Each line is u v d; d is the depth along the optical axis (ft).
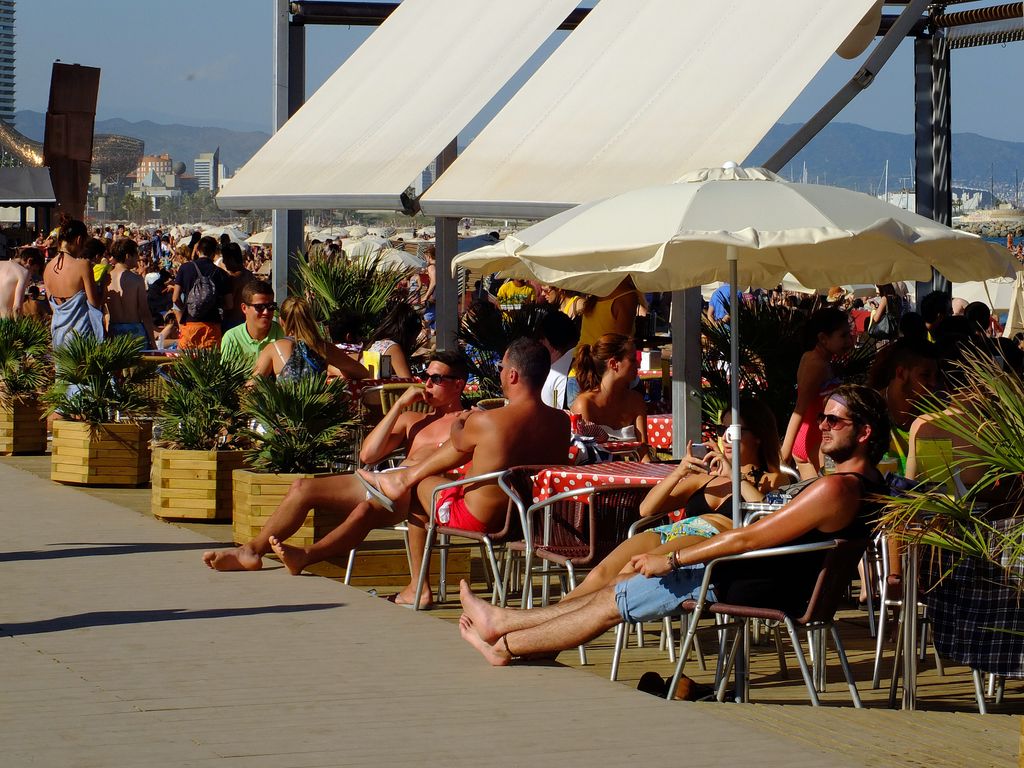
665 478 26.23
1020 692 25.05
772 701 23.66
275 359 39.55
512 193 37.32
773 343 39.29
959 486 23.77
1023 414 20.61
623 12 45.03
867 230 22.47
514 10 52.85
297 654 24.12
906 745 19.67
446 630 26.27
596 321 41.88
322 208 45.37
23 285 60.29
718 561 22.33
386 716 20.29
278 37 58.59
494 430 28.71
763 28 40.40
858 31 42.22
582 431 34.35
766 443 26.11
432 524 29.40
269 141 50.93
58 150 144.15
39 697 21.08
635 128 38.40
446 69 50.93
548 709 20.81
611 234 23.47
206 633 25.62
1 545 34.55
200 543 35.12
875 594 30.53
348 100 51.88
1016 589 22.27
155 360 51.93
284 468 34.88
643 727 19.86
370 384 39.93
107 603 28.14
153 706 20.66
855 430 22.33
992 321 52.60
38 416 53.83
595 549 26.91
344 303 58.13
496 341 48.73
